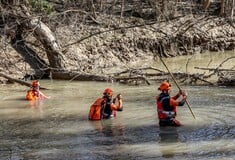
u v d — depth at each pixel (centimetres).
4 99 1781
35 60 2338
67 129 1325
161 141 1175
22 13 2355
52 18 2578
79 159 1067
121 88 1934
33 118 1473
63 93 1872
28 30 2216
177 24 2848
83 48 2545
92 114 1418
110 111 1430
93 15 2780
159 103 1313
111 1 3036
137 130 1283
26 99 1769
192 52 2898
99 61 2519
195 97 1692
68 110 1566
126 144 1162
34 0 2578
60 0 2867
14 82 2095
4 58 2267
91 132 1283
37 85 1784
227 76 2053
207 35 2962
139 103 1622
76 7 2738
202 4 3177
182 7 3089
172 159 1041
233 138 1182
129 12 2983
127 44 2709
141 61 2675
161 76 2147
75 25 2667
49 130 1323
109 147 1144
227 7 3050
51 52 2248
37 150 1144
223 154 1062
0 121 1448
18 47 2364
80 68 2338
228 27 3100
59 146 1170
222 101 1612
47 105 1656
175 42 2841
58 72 2209
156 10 2783
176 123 1306
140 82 2038
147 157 1059
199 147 1118
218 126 1296
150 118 1408
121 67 2478
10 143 1210
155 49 2780
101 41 2645
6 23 2394
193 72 2302
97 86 2002
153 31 2630
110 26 2753
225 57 2803
